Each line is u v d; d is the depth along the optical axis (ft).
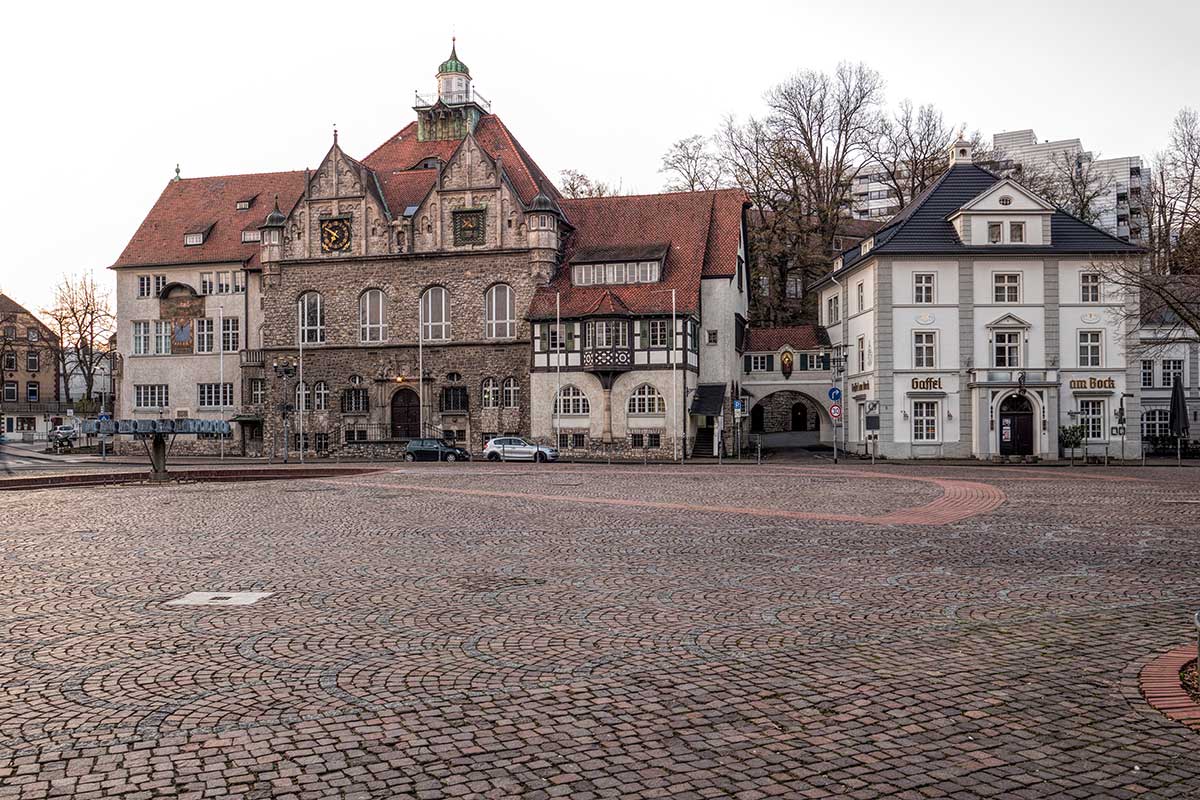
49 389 377.91
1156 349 180.65
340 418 202.49
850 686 26.11
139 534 59.93
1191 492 89.56
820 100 233.14
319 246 203.72
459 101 223.92
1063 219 178.19
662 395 182.80
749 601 38.01
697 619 34.78
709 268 194.59
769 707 24.30
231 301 216.74
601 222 204.64
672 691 25.71
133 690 25.94
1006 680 26.61
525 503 79.25
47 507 78.74
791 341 205.16
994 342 173.47
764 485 99.55
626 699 25.02
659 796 18.88
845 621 34.35
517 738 22.07
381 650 30.35
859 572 44.78
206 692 25.73
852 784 19.40
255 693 25.66
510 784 19.43
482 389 195.93
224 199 230.27
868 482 104.17
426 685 26.37
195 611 36.47
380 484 102.83
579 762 20.61
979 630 32.83
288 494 89.86
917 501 80.33
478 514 70.69
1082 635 31.99
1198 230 166.40
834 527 62.13
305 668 28.19
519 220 194.18
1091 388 172.55
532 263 192.85
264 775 19.88
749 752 21.18
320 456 192.13
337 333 203.00
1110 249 172.65
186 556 50.47
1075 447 166.20
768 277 241.55
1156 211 213.66
